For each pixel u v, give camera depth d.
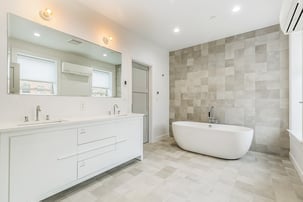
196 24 2.99
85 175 1.90
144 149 3.41
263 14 2.64
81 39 2.38
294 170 2.36
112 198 1.68
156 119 4.12
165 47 4.27
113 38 2.89
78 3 2.32
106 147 2.15
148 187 1.90
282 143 2.97
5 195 1.32
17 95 1.75
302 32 2.45
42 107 1.94
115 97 2.91
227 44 3.58
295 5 1.46
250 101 3.29
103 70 2.72
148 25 3.03
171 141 4.09
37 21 1.90
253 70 3.26
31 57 1.88
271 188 1.88
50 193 1.59
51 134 1.59
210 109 3.82
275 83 3.03
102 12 2.58
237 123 3.45
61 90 2.15
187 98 4.24
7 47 1.69
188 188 1.88
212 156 2.95
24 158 1.42
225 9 2.49
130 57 3.27
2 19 1.65
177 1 2.29
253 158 2.86
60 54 2.15
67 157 1.72
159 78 4.22
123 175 2.21
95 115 2.56
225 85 3.61
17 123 1.72
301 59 2.66
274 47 3.03
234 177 2.15
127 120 2.50
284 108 2.95
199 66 4.02
